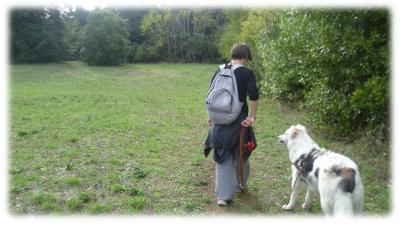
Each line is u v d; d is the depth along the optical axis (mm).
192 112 9086
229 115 3432
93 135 6434
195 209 3525
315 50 5258
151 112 9008
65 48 31812
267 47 9453
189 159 5113
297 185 3438
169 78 19406
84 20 40906
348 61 4926
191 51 35625
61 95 11664
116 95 12211
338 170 2764
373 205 3531
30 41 29188
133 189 3900
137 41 38250
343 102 5246
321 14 5000
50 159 5066
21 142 5949
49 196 3766
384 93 4277
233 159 3615
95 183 4160
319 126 5977
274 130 6793
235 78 3480
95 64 29594
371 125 4859
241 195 3840
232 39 16656
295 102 8719
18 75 19203
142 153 5387
